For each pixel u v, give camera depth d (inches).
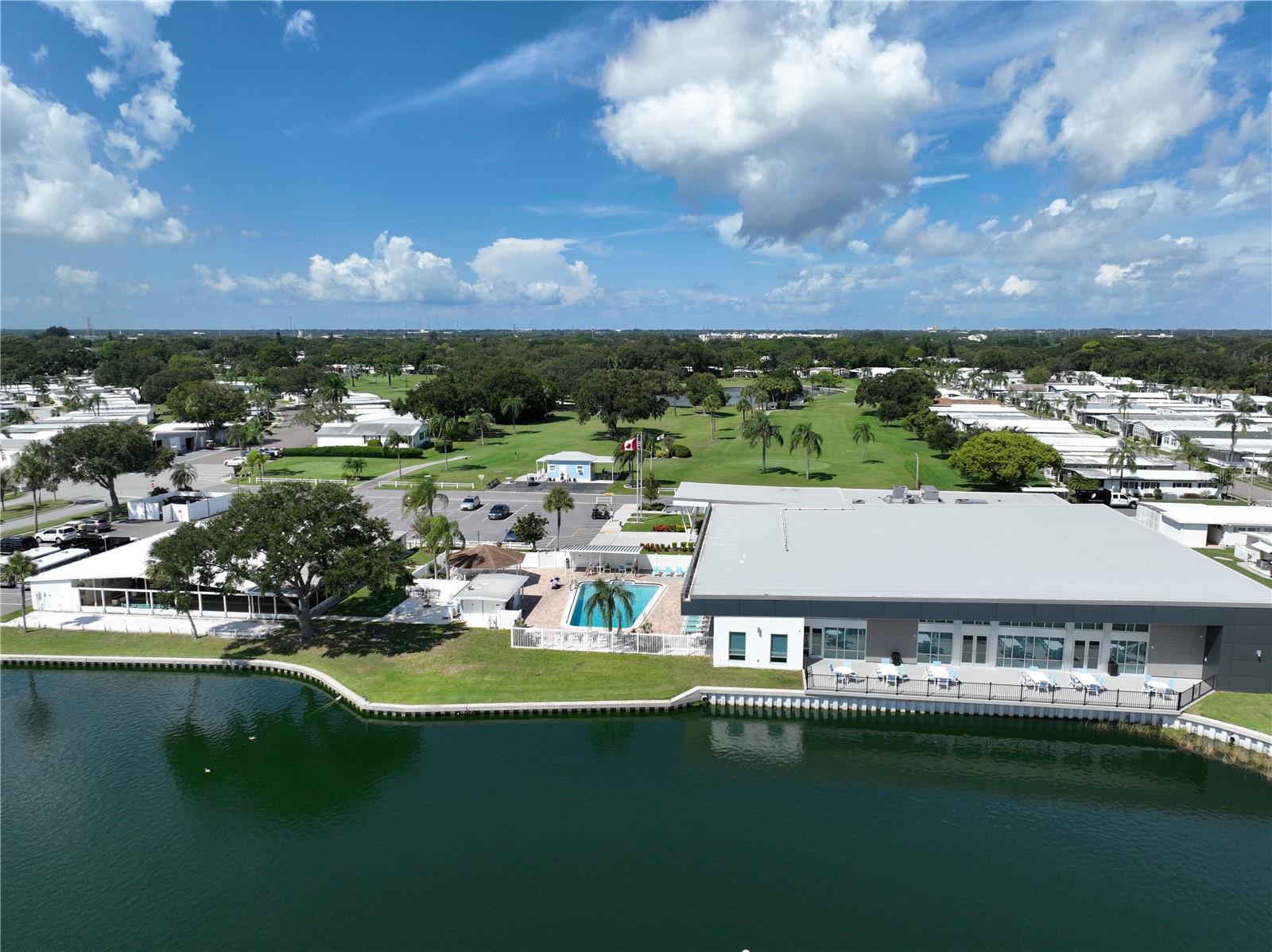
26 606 2529.5
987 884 1352.1
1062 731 1824.6
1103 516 2733.8
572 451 4862.2
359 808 1573.6
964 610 1909.4
